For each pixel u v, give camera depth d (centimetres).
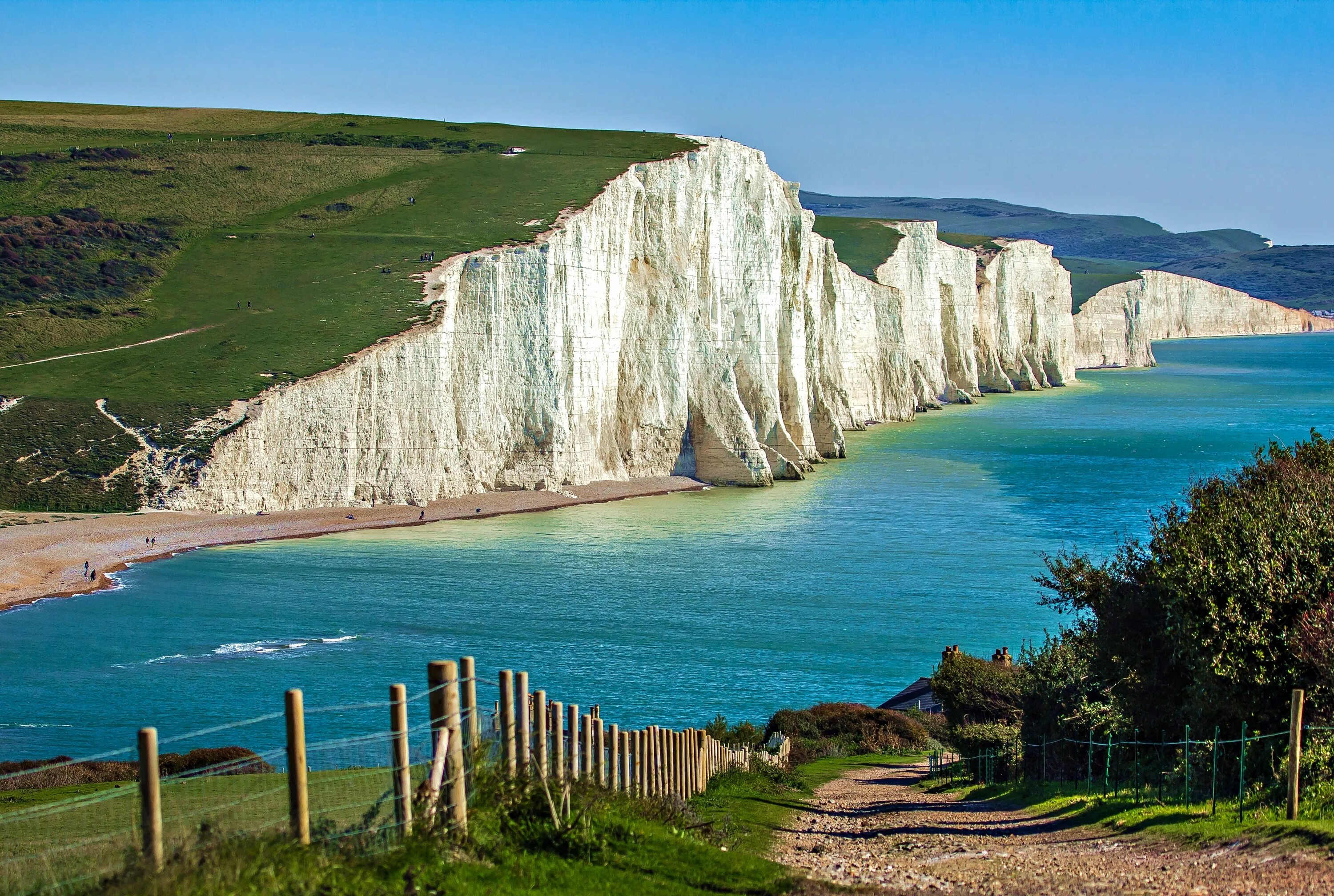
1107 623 2450
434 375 8581
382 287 9306
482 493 8856
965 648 5212
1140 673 2409
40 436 7612
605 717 4094
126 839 1246
